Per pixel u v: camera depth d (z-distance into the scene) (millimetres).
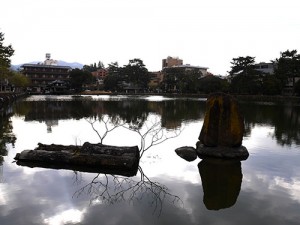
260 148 16625
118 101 61844
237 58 81562
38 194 9312
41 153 12797
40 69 112438
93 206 8516
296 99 67062
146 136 19672
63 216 7820
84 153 12852
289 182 10883
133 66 119438
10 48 47344
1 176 10930
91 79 109625
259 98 75625
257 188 10227
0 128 22250
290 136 20547
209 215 8047
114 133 20672
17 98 66000
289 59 75188
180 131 20703
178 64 160500
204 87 94188
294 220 7801
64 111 37031
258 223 7621
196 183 10688
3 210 8109
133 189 9969
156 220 7699
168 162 13398
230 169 12461
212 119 14656
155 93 114188
